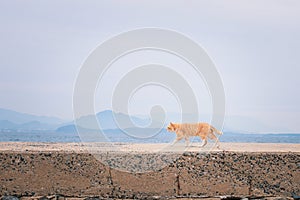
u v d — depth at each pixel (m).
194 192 22.11
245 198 21.42
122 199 21.09
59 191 21.78
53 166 23.44
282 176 23.62
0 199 20.52
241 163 24.56
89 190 21.94
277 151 28.16
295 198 21.73
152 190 22.11
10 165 23.20
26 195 21.28
